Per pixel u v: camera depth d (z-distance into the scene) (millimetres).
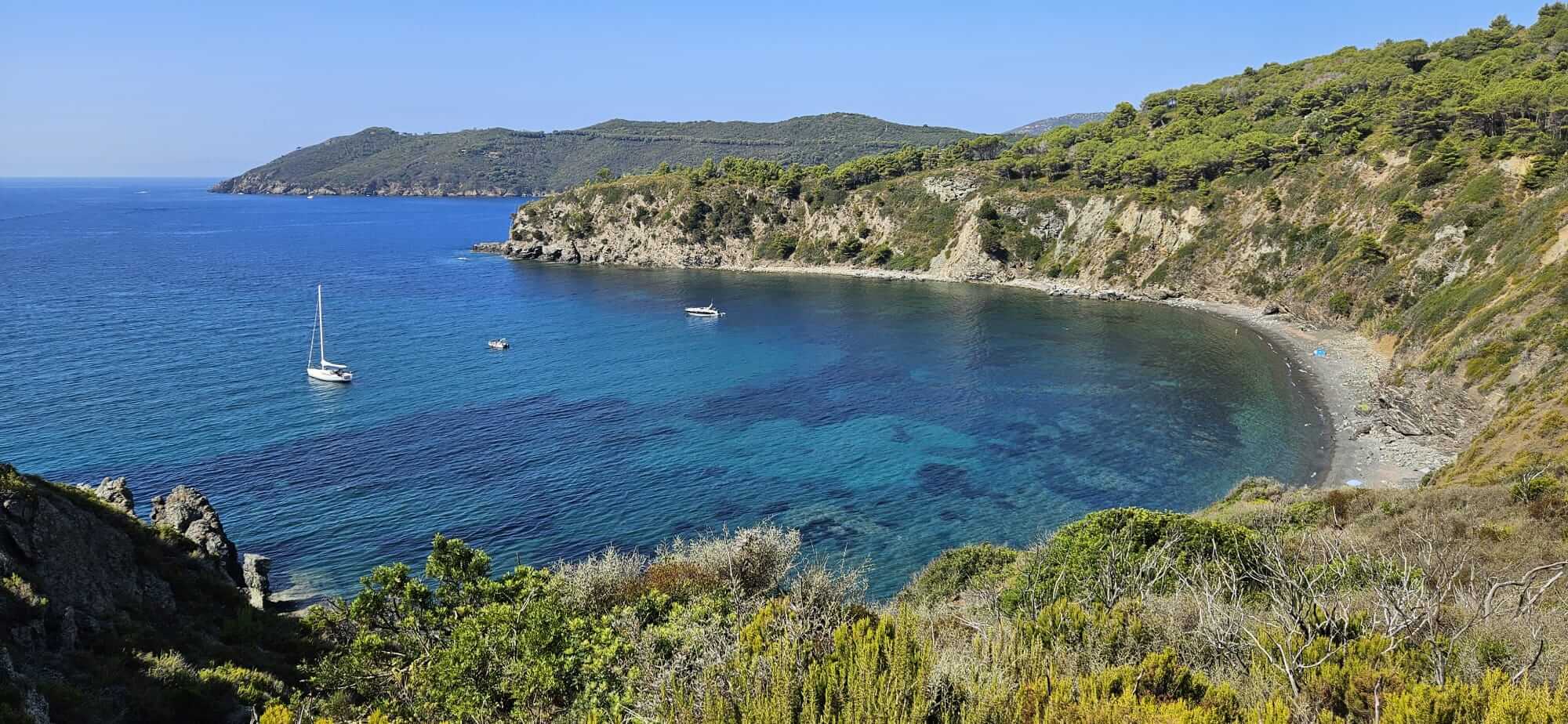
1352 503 33812
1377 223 104375
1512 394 54375
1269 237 119062
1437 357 67375
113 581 22938
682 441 63000
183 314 107562
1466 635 12477
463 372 82938
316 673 18297
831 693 10805
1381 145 115125
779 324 113625
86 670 18250
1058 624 14836
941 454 60969
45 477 50938
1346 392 74750
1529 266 67875
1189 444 62500
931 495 53344
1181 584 18062
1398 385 70500
